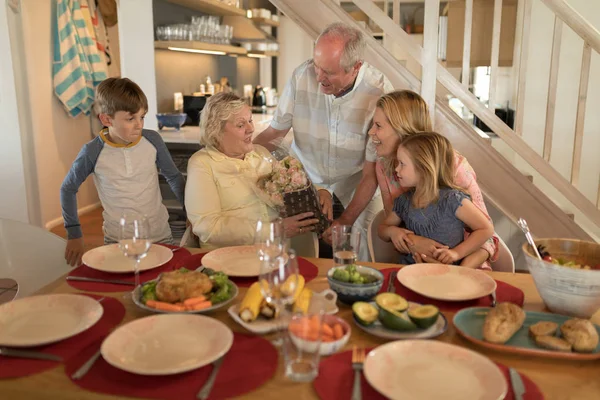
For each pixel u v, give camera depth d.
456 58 3.76
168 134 3.75
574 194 2.96
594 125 4.03
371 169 2.44
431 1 2.83
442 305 1.38
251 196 2.07
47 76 4.36
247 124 2.04
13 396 1.00
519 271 3.68
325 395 0.97
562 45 3.91
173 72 4.71
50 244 1.91
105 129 2.28
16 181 4.08
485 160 3.02
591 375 1.06
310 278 1.56
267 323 1.22
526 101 4.00
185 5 4.72
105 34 4.98
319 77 2.34
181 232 3.49
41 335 1.18
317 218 2.04
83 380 1.02
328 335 1.12
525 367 1.08
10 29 3.82
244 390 0.99
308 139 2.66
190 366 1.00
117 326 1.25
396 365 1.05
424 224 1.89
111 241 2.29
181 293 1.31
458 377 1.01
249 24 5.53
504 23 3.75
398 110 1.99
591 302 1.26
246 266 1.61
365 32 2.96
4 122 3.98
